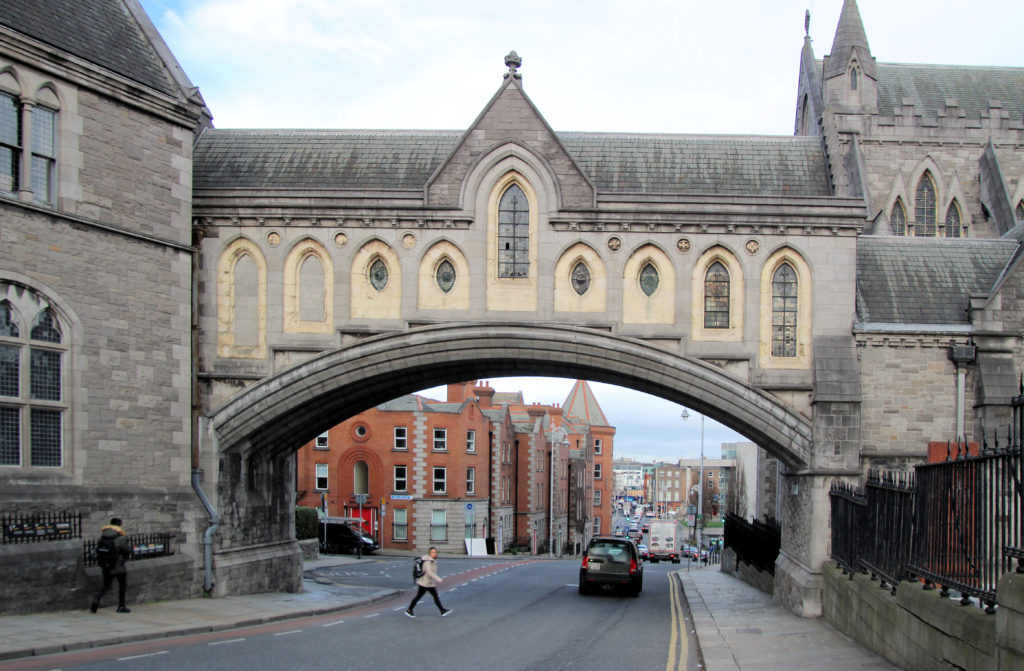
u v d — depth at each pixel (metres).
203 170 25.47
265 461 25.94
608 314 23.47
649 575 42.53
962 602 10.94
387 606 23.42
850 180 42.84
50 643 13.88
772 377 23.25
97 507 19.55
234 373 23.41
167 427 21.72
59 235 19.28
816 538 22.38
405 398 64.38
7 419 18.27
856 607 16.81
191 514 22.08
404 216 23.55
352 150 26.03
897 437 23.28
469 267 23.55
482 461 67.38
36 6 19.62
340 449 63.28
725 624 19.86
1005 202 42.47
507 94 23.80
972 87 48.88
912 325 23.42
